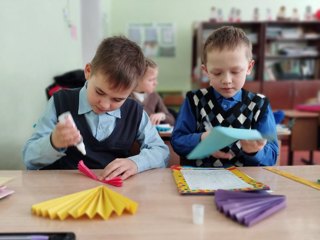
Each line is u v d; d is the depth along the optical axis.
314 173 0.74
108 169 0.72
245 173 0.74
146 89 2.03
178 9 4.58
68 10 2.23
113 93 0.76
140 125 1.00
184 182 0.66
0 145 1.22
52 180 0.67
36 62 1.61
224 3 4.55
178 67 4.70
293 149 2.93
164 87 4.73
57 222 0.47
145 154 0.83
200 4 4.57
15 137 1.36
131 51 0.79
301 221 0.48
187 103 1.08
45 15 1.75
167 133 1.44
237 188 0.61
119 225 0.46
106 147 0.93
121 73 0.74
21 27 1.41
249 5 4.50
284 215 0.50
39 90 1.66
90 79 0.81
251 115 1.01
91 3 2.89
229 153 0.96
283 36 4.18
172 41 4.64
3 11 1.22
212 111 1.03
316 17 4.17
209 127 1.01
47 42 1.78
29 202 0.55
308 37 4.15
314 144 2.94
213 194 0.59
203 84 4.01
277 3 4.49
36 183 0.65
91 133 0.92
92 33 2.91
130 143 0.98
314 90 4.16
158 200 0.56
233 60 0.89
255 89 4.11
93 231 0.45
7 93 1.27
